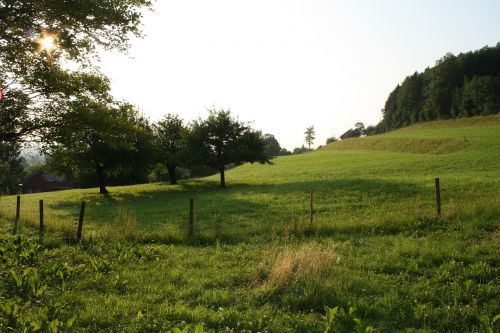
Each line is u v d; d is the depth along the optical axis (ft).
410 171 148.15
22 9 46.11
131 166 156.25
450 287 28.35
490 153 177.27
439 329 22.81
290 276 30.35
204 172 320.70
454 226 47.73
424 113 483.92
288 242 46.06
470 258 34.47
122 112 62.80
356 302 25.55
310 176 161.07
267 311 25.25
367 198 91.61
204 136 153.99
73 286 30.71
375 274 32.30
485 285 28.40
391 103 652.48
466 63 471.62
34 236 52.70
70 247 46.14
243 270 34.01
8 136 56.34
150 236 50.78
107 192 157.38
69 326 22.52
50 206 120.37
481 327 21.80
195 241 48.88
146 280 32.22
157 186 176.14
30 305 26.43
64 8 46.16
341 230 50.34
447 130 322.96
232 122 157.07
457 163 157.58
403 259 35.73
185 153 156.15
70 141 58.49
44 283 31.07
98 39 52.08
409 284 29.76
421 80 546.26
